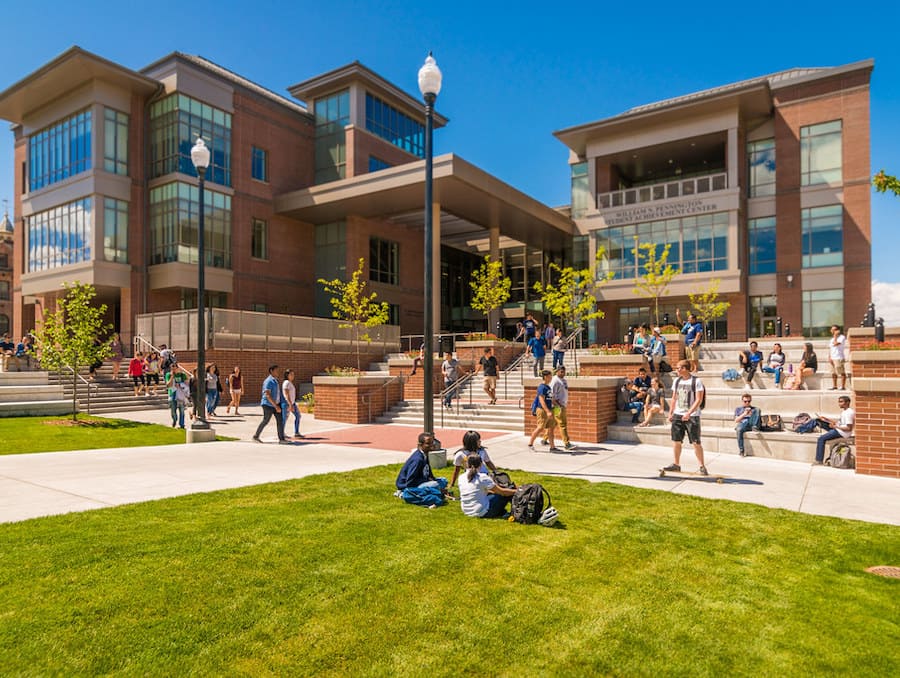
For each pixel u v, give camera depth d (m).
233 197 32.62
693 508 7.37
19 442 12.98
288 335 25.84
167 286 29.61
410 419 17.34
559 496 7.90
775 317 34.28
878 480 9.48
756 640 3.97
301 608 4.18
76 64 27.89
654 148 37.62
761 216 34.91
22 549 5.13
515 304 46.72
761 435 11.71
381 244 37.84
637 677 3.50
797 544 6.00
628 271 37.19
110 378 23.12
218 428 16.38
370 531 5.97
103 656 3.48
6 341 28.50
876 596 4.72
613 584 4.85
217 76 32.00
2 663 3.36
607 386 13.94
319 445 13.09
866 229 32.00
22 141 36.62
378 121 37.91
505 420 16.23
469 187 30.14
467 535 5.96
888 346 14.65
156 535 5.64
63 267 30.27
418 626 4.00
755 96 33.16
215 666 3.45
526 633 3.96
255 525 6.06
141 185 30.73
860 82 32.47
